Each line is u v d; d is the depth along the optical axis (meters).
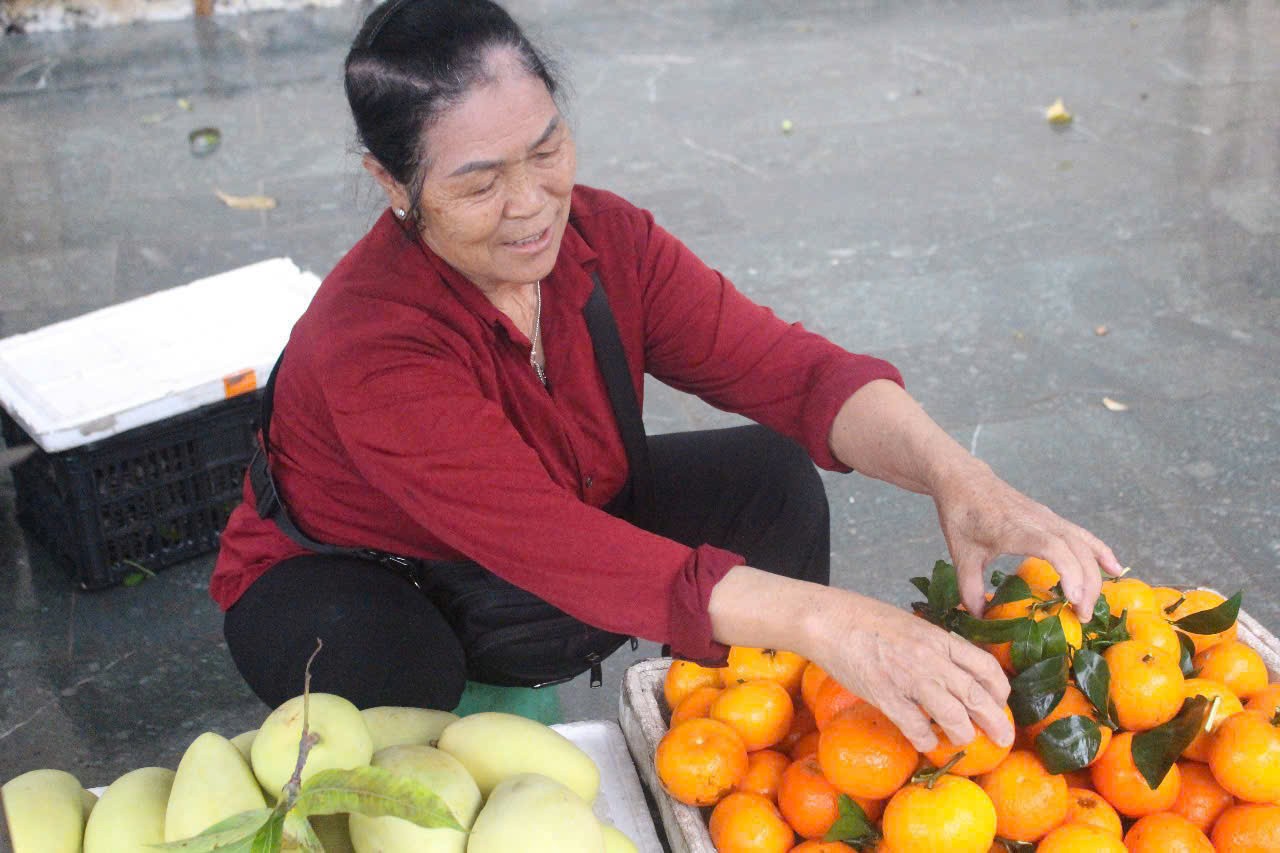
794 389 1.76
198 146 4.88
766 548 1.97
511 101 1.33
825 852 1.34
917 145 4.74
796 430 1.76
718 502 1.99
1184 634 1.52
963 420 3.14
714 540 1.99
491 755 1.26
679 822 1.43
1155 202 4.21
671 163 4.67
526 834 1.12
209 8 6.36
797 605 1.32
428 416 1.49
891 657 1.26
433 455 1.48
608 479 1.81
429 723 1.34
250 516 1.83
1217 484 2.87
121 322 2.81
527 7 6.38
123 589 2.70
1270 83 5.12
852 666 1.28
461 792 1.18
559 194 1.42
